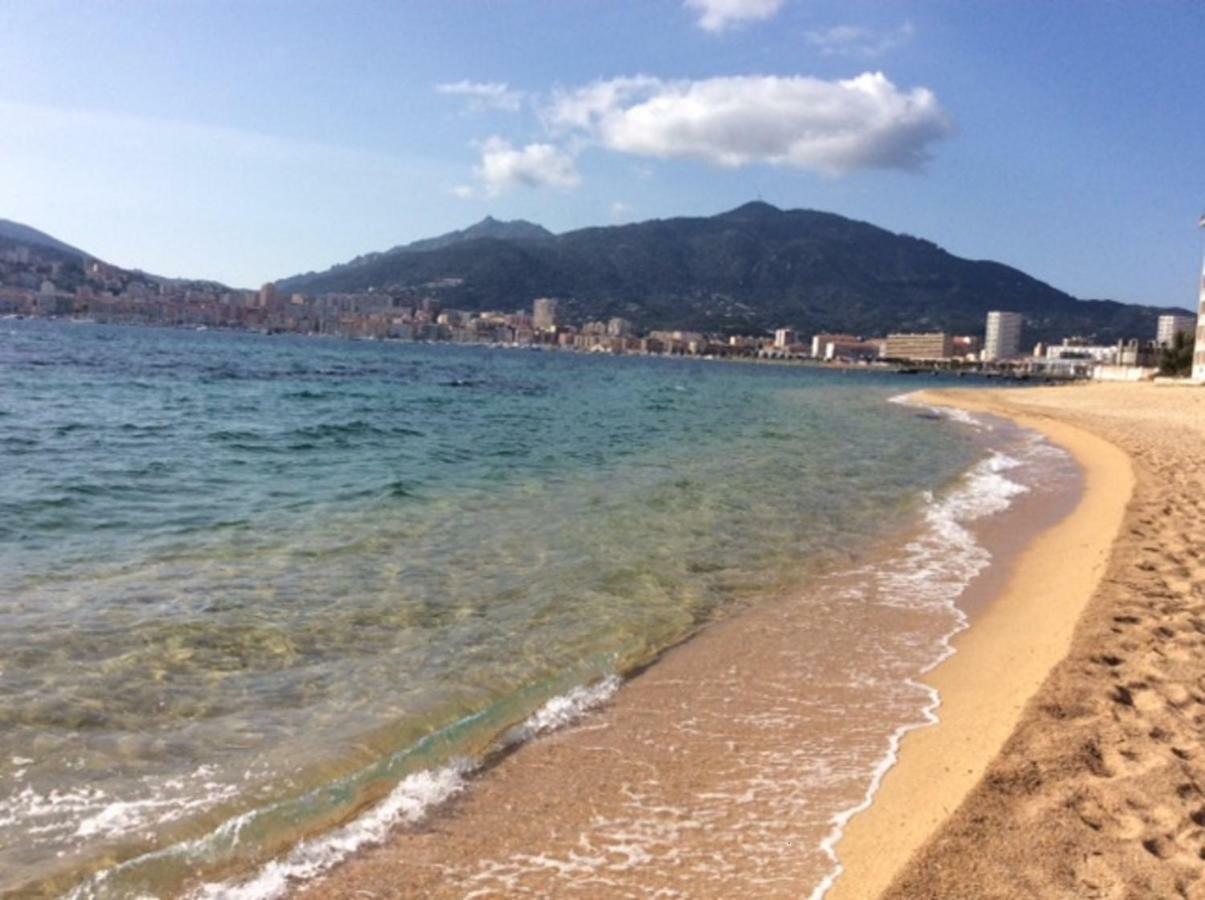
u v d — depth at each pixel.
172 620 7.99
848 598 9.93
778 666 7.63
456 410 37.22
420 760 5.66
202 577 9.45
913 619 9.17
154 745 5.68
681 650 7.98
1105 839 4.46
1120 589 9.36
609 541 12.09
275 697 6.52
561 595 9.41
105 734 5.79
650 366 151.75
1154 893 4.01
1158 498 15.74
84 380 42.91
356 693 6.66
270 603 8.64
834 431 33.22
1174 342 108.38
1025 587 10.55
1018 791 4.95
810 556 11.90
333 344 171.00
